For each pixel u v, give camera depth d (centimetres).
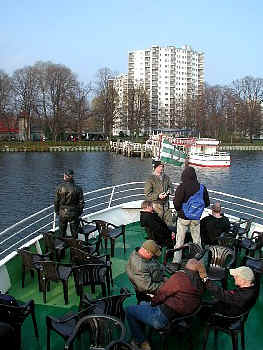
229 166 5706
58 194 793
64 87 8694
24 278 670
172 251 669
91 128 10375
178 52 17700
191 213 683
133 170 5253
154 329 450
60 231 816
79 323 402
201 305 461
